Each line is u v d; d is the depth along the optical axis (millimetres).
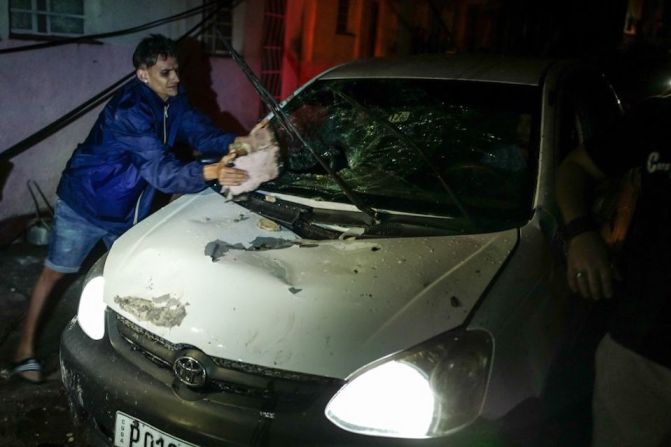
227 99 6586
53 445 2832
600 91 3336
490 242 2293
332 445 1854
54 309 3977
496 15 9820
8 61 4590
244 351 1956
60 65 4945
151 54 2918
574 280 1852
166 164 2844
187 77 6012
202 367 1992
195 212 2689
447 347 1911
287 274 2158
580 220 1820
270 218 2621
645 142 1742
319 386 1905
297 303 2018
